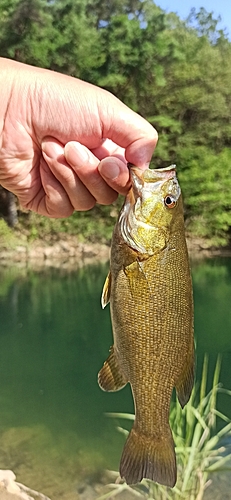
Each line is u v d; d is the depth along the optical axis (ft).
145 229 0.80
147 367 0.82
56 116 0.79
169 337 0.81
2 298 6.87
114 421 3.14
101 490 2.31
